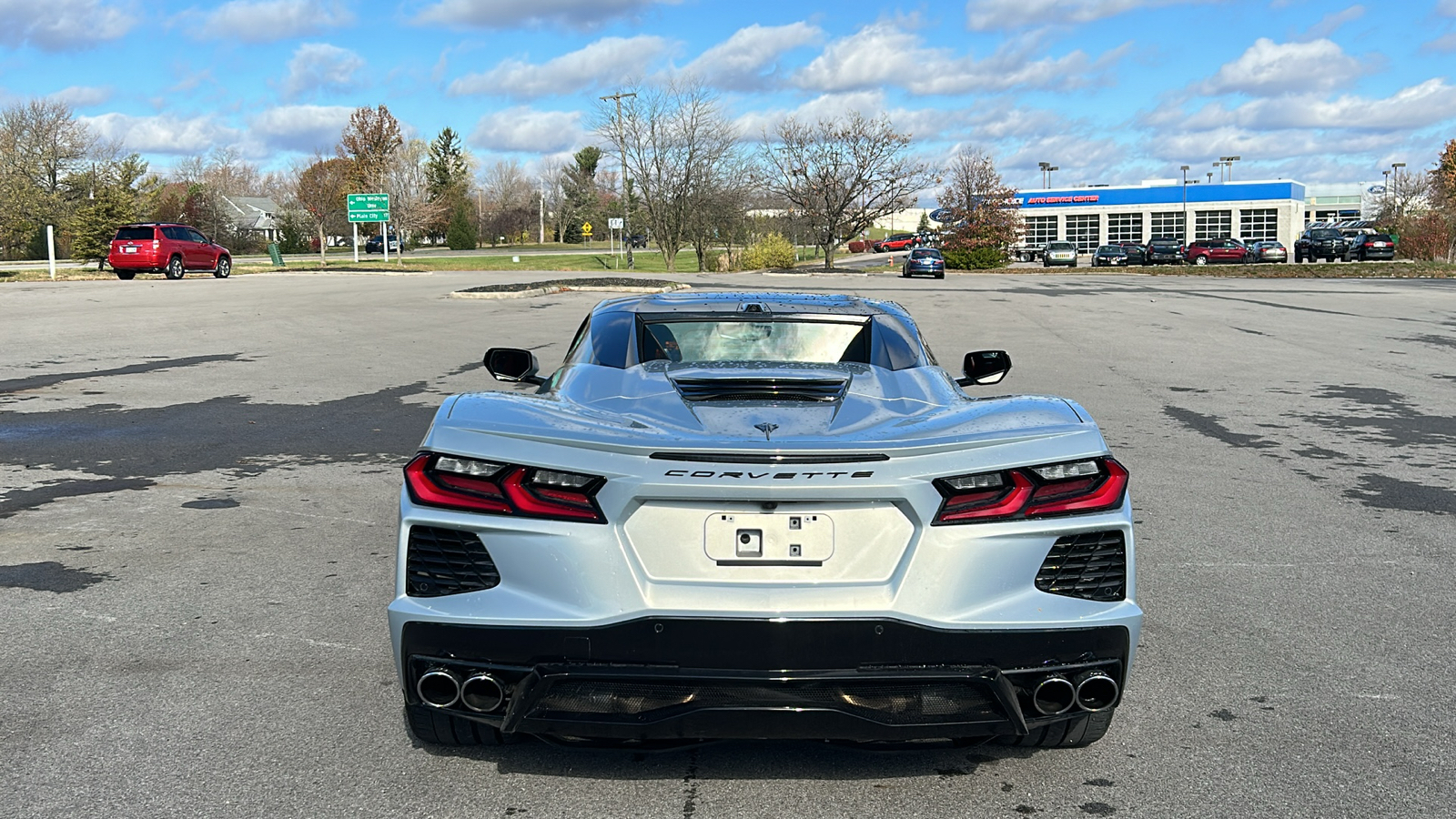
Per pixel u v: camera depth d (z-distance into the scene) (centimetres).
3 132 6325
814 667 271
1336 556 554
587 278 3161
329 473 746
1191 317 2141
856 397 340
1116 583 290
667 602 274
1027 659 277
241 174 13188
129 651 413
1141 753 330
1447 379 1258
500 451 284
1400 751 331
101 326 1820
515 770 317
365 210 5075
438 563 286
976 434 292
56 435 884
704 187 5891
